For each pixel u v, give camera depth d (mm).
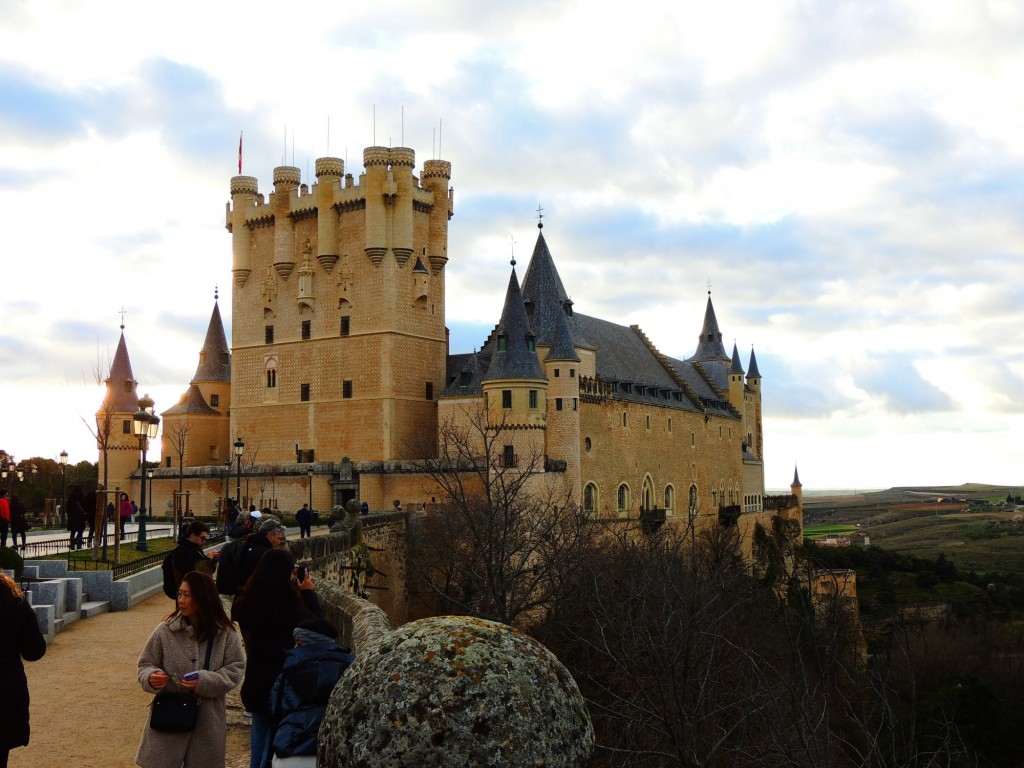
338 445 93562
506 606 41688
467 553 51562
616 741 26859
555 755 5914
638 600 35094
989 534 182500
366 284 92438
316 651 9547
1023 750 51531
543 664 6234
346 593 19516
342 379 93625
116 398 103750
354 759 5852
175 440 105688
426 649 6098
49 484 94125
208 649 10555
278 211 97812
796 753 19250
